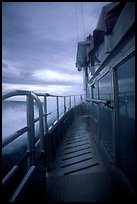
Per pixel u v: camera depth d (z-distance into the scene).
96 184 3.21
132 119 2.12
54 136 5.13
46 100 3.84
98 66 4.31
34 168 2.13
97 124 5.29
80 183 3.28
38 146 3.03
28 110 2.26
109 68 3.23
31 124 2.26
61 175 3.70
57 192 3.02
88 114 9.00
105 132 4.07
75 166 4.13
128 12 1.84
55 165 4.28
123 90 2.49
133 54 1.98
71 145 5.92
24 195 1.79
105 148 4.06
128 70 2.21
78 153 5.05
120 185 2.64
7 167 2.64
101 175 3.56
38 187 2.56
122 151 2.69
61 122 7.12
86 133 7.44
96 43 4.09
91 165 4.11
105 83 3.82
